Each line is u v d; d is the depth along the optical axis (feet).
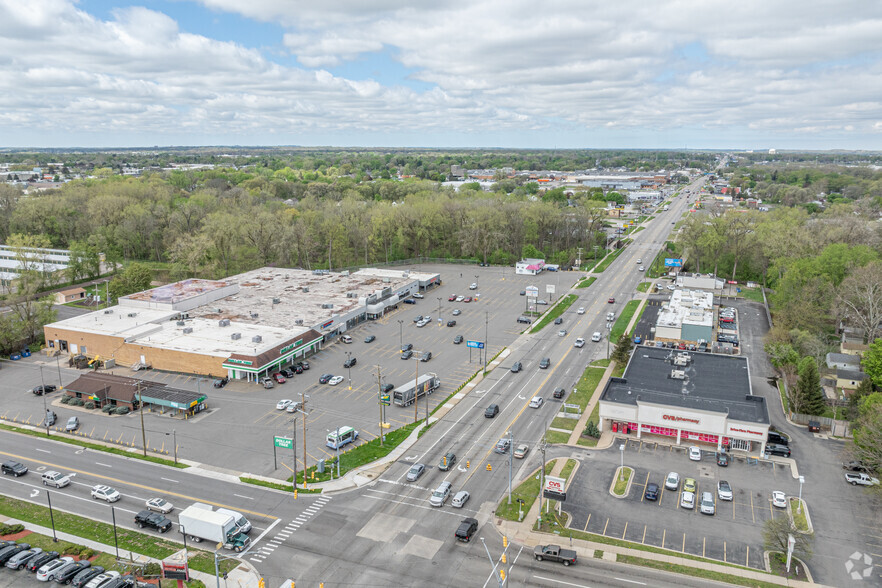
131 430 299.58
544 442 262.67
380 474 257.34
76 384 335.88
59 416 316.19
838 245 501.56
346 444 282.77
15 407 326.24
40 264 594.65
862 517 226.58
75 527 221.05
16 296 436.35
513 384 358.43
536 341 440.45
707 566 197.98
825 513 228.84
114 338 387.34
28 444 285.02
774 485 249.55
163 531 218.59
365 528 218.79
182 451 278.05
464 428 300.81
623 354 378.32
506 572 194.29
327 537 213.46
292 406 319.68
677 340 431.84
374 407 325.62
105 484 250.57
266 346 375.25
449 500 237.45
